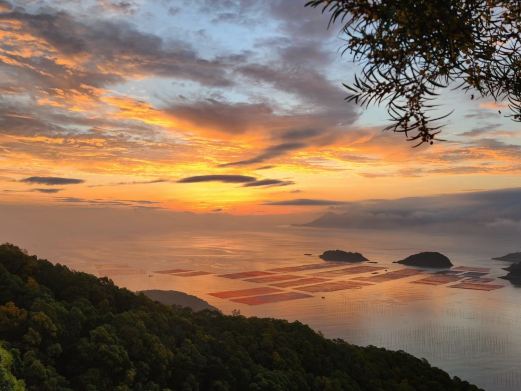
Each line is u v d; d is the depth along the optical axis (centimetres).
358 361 6303
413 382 6253
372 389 5791
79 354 4134
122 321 4838
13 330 4109
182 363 4744
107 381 4028
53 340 4225
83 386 3909
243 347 5622
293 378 5247
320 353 6144
